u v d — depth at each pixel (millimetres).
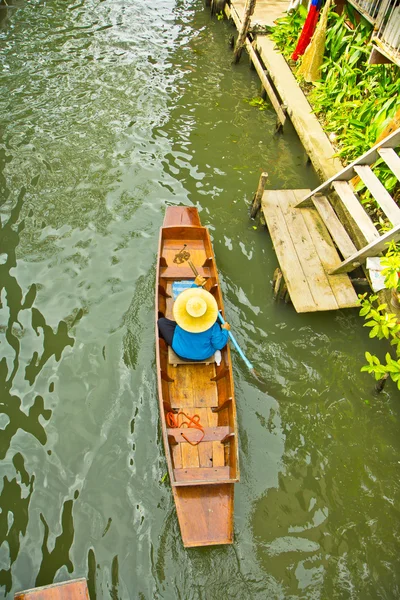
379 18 8453
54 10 14953
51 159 9484
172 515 5168
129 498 5289
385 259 5816
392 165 6848
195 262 7246
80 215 8367
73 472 5473
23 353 6496
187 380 5957
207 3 15852
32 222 8203
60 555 4902
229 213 8570
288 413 6059
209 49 13672
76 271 7492
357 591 4785
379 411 6117
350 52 9773
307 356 6609
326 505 5344
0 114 10625
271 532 5117
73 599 4344
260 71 11641
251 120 10953
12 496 5277
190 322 5535
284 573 4855
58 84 11656
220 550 4949
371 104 8664
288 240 7430
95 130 10289
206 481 4820
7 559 4879
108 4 15555
